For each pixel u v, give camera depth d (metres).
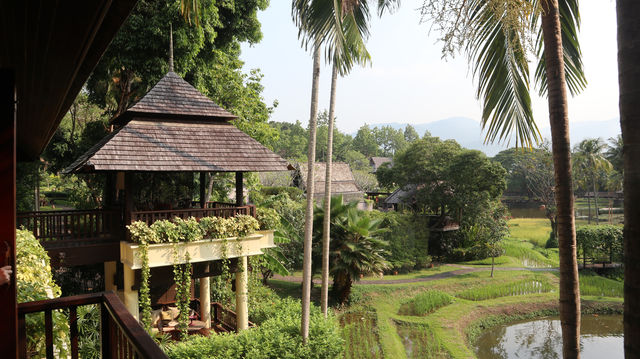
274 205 25.08
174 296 15.19
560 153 5.91
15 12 1.79
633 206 2.88
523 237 47.81
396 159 41.16
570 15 7.29
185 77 21.53
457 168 35.38
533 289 29.83
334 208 22.80
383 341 19.14
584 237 34.31
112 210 12.20
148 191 13.93
